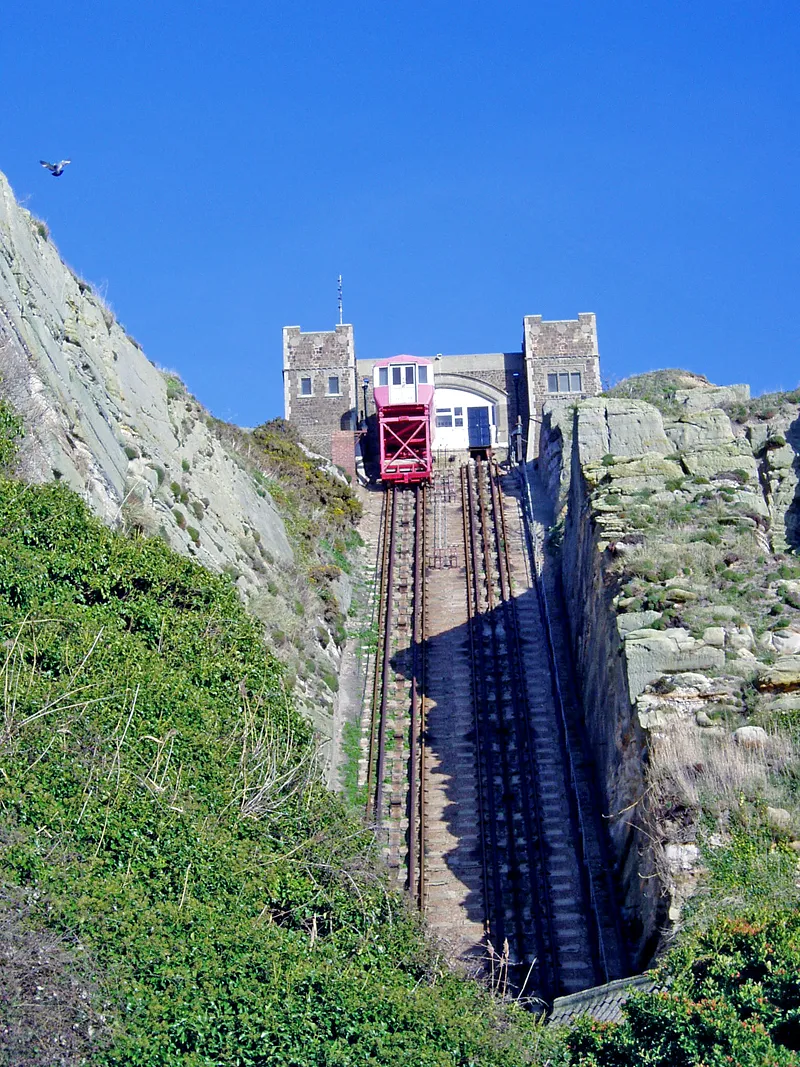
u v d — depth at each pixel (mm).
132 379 31656
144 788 17375
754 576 25844
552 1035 16281
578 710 31562
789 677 22641
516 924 24875
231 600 24609
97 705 18250
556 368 61938
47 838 15578
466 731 31906
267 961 15664
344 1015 15375
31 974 13727
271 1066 14516
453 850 27469
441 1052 15469
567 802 28656
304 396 61281
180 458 32719
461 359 63375
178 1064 13922
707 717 22266
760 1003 14094
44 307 28031
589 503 30547
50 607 20094
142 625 21922
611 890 24641
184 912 15688
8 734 16656
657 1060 14180
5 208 27859
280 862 18250
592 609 30109
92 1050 13578
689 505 29297
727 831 20328
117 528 26094
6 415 23672
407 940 18406
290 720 22609
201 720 19891
